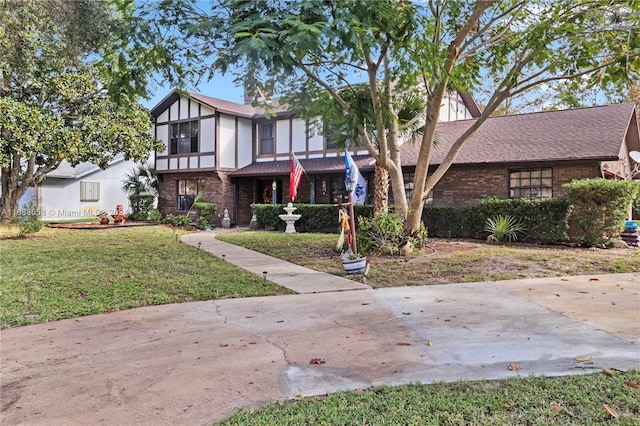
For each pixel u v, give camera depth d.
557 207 11.78
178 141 21.36
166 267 8.86
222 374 3.76
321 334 4.90
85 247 11.54
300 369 3.86
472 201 15.09
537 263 9.14
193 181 21.31
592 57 9.12
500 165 14.28
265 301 6.52
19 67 13.39
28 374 3.80
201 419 2.97
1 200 17.08
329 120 10.70
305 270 8.83
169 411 3.09
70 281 7.47
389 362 3.98
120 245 12.05
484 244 12.09
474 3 9.38
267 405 3.15
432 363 3.93
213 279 7.88
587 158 12.58
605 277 7.91
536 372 3.64
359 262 8.34
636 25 8.05
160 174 22.27
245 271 8.64
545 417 2.84
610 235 11.30
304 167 18.56
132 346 4.54
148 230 16.78
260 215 18.00
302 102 8.42
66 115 15.80
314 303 6.36
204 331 5.07
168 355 4.26
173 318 5.64
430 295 6.75
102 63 7.93
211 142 20.00
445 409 2.98
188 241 13.40
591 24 8.91
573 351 4.14
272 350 4.38
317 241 12.89
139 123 17.39
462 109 21.23
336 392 3.34
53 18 10.02
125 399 3.29
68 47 10.52
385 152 10.02
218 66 6.65
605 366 3.73
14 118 13.47
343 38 5.60
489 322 5.24
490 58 10.85
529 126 15.96
